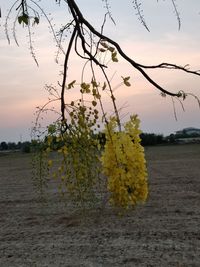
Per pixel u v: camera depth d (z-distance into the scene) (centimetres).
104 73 250
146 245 941
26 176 3012
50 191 1858
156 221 1177
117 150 338
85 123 274
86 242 988
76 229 1113
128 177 340
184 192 1775
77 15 258
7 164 4828
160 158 4503
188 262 819
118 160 338
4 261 873
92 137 304
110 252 899
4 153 7894
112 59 250
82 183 329
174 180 2266
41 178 445
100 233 1059
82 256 882
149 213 1284
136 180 343
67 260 860
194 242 951
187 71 246
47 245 980
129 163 341
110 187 343
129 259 846
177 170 2903
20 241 1034
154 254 873
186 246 921
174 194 1719
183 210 1341
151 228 1096
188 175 2511
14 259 884
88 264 829
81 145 304
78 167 317
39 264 844
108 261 841
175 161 3878
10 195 1895
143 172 346
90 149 309
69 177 327
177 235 1017
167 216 1247
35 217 1330
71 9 259
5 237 1084
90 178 331
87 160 313
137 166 343
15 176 3070
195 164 3384
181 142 7912
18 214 1409
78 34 259
